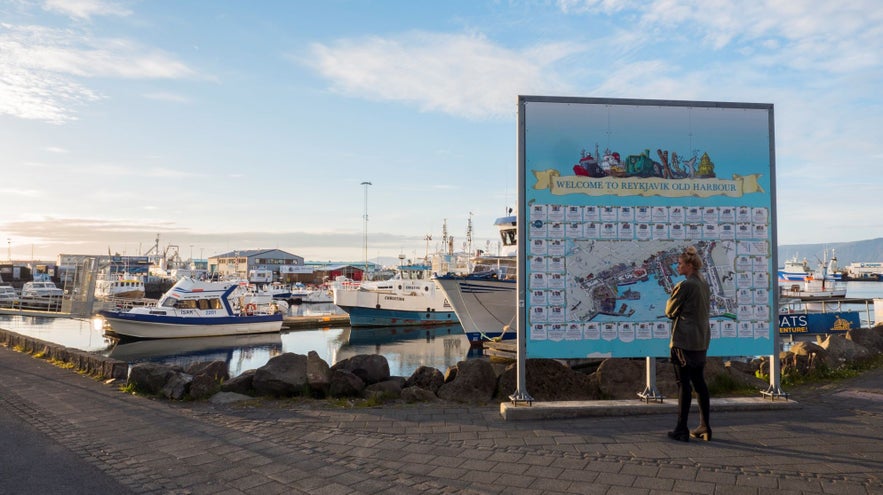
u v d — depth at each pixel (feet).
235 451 16.81
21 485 13.99
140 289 223.71
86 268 87.04
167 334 117.29
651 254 22.47
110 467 15.40
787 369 28.86
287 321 144.77
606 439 17.60
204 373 26.71
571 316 22.00
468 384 26.40
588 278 22.17
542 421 20.27
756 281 22.86
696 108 23.00
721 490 13.00
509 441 17.56
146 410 22.75
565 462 15.34
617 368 27.35
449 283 91.61
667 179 22.70
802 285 250.78
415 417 21.11
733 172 23.00
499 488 13.46
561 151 22.33
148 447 17.33
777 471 14.25
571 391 26.25
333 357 96.58
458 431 18.93
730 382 25.80
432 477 14.35
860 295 267.39
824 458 15.26
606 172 22.45
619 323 22.17
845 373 29.25
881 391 24.75
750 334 22.65
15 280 305.12
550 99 22.36
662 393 25.70
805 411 21.09
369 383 30.32
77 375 32.14
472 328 93.66
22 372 33.24
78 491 13.58
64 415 21.80
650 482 13.62
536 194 22.18
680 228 22.63
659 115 22.82
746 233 22.93
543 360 27.30
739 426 18.88
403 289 153.07
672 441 17.24
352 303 144.05
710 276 22.63
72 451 16.92
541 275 22.04
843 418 19.83
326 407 23.47
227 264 431.02
